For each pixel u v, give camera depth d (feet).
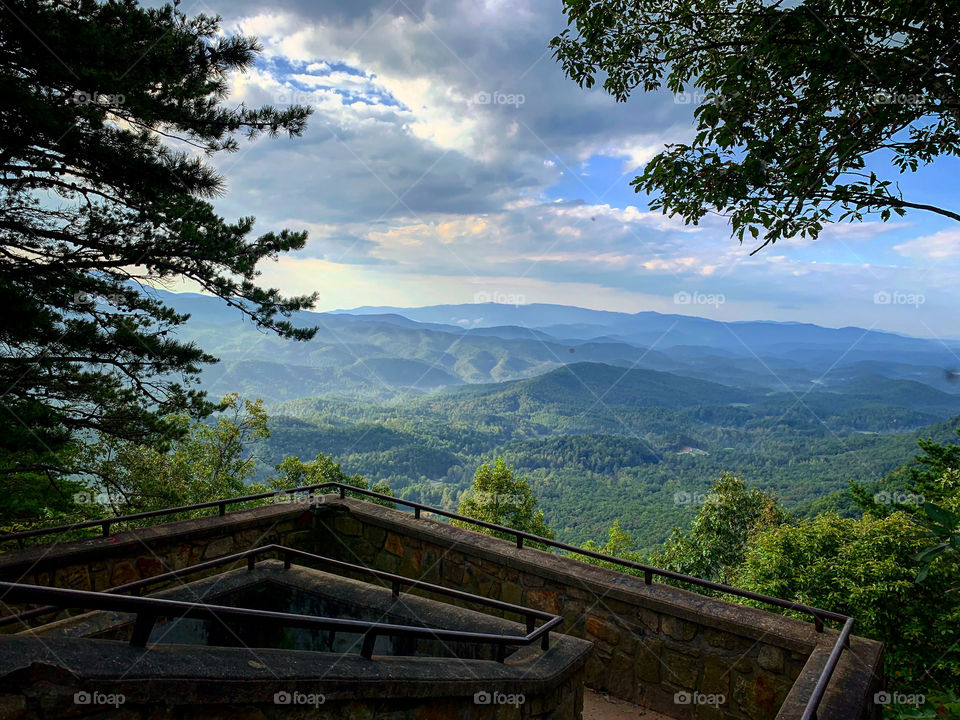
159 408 27.78
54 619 12.84
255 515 17.08
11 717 4.61
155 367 25.48
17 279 22.16
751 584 56.59
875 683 10.15
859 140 11.50
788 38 11.60
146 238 23.73
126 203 25.40
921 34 11.10
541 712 10.29
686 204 13.11
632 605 13.79
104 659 5.34
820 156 11.68
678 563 116.88
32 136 20.71
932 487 43.32
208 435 72.69
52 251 23.43
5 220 22.82
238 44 25.13
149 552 14.66
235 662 6.32
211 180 24.88
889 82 11.16
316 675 6.73
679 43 14.15
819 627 11.64
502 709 9.40
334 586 12.53
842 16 11.09
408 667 8.13
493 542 16.51
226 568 16.40
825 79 11.83
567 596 14.83
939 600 34.99
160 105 23.93
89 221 23.07
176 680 5.52
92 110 21.53
